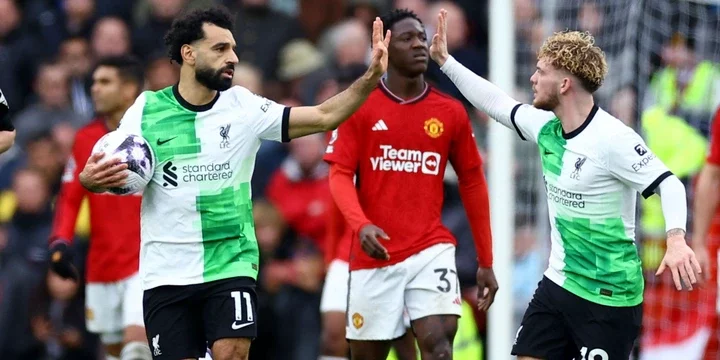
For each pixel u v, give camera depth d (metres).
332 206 35.12
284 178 43.19
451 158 29.88
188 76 25.47
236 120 25.39
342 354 35.66
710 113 40.72
